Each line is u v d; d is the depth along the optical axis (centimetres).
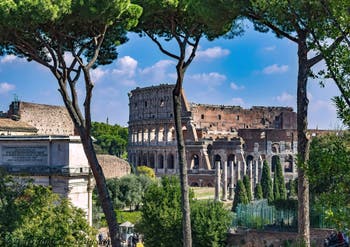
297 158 2069
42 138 4594
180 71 3481
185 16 3381
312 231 5000
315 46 2291
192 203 5119
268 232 5169
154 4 3259
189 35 3450
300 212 2844
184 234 3459
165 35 3612
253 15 2938
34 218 3072
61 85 3102
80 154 4647
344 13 2081
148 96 19150
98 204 7088
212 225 4894
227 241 5156
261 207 5600
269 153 17700
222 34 3409
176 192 4956
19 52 3381
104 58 3522
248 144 18125
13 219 3039
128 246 6088
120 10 2952
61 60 3092
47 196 3166
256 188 9175
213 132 19688
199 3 2922
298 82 2855
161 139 18775
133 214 8394
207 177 15575
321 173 1956
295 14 2494
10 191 3184
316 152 2039
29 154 4662
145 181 9281
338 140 2147
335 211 2008
